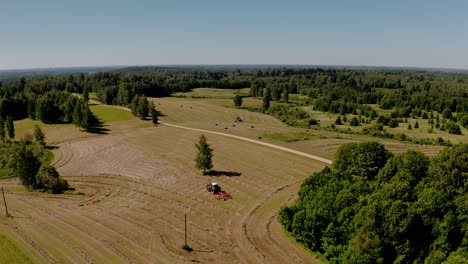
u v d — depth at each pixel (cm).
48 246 4322
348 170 6288
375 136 12838
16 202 5828
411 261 3947
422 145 10756
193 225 5062
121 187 6662
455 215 4209
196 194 6278
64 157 8869
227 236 4756
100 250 4278
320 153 8888
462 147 6353
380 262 3650
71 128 12169
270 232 4875
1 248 4222
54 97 16600
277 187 6619
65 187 6525
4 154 8819
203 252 4325
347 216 4325
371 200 4412
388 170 5769
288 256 4288
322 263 4141
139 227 4934
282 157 8506
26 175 6431
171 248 4378
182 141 10169
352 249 3812
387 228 3938
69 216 5259
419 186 5053
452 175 5406
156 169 7725
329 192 4869
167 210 5584
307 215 4447
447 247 3959
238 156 8600
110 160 8488
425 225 4100
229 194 6284
